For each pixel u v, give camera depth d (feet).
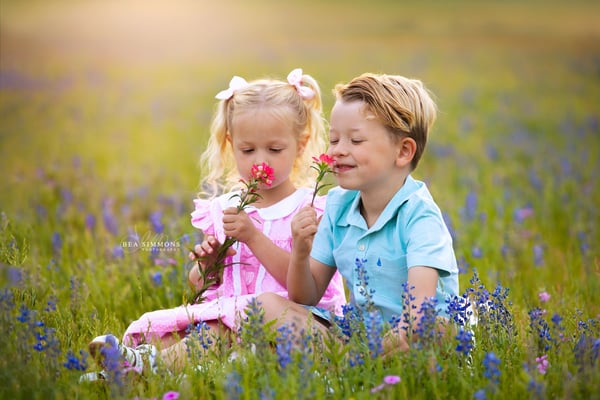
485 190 35.86
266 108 17.35
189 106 67.15
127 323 18.88
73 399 12.88
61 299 19.35
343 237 16.87
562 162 40.50
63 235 25.86
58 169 39.45
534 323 14.52
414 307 13.87
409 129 15.74
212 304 16.44
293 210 18.12
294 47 116.57
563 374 12.71
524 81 82.69
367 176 15.55
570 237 27.12
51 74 87.66
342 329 14.49
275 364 13.04
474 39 131.85
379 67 87.71
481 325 14.66
